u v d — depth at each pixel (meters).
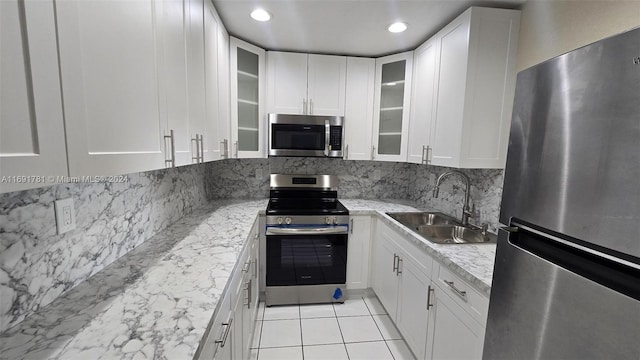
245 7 1.70
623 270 0.56
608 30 1.17
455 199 2.19
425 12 1.73
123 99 0.73
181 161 1.15
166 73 0.99
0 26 0.41
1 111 0.42
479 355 1.16
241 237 1.52
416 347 1.73
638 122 0.52
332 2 1.63
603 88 0.58
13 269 0.72
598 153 0.59
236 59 2.14
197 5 1.34
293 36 2.12
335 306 2.41
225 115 1.98
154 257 1.22
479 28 1.62
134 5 0.78
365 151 2.57
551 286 0.70
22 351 0.64
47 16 0.49
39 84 0.48
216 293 0.92
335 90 2.49
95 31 0.62
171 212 1.75
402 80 2.41
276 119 2.38
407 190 2.99
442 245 1.55
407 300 1.86
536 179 0.76
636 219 0.53
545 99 0.73
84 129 0.59
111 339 0.69
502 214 0.89
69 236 0.91
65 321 0.75
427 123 2.09
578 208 0.64
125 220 1.23
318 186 2.83
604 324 0.58
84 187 0.97
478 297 1.16
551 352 0.70
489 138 1.70
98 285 0.96
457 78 1.73
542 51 1.49
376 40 2.17
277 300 2.38
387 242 2.21
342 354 1.85
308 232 2.30
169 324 0.75
